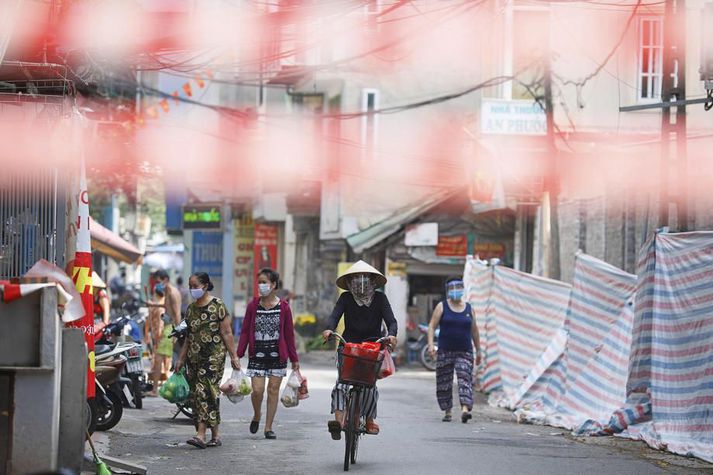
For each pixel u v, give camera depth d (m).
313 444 20.78
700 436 20.41
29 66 18.53
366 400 18.36
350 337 18.94
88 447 19.64
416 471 17.48
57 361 13.81
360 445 20.72
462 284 25.92
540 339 30.83
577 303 26.50
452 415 27.38
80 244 18.86
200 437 20.11
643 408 22.80
